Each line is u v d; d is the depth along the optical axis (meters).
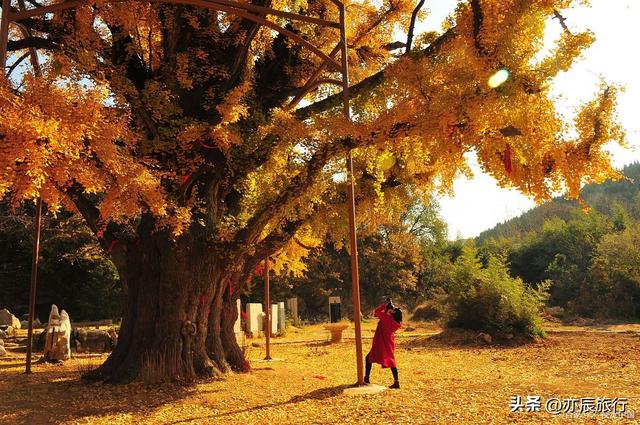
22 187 5.48
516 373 10.99
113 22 9.82
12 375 11.41
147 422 6.85
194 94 11.23
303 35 12.52
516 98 7.61
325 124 8.72
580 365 12.11
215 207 11.15
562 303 40.59
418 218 53.72
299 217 11.76
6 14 7.48
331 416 6.82
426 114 7.91
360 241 46.38
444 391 8.50
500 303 19.47
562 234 49.31
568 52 7.39
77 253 28.52
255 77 12.61
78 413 7.46
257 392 8.90
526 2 7.36
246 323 23.80
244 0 10.91
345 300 45.09
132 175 7.58
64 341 14.33
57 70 8.38
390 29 12.90
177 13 10.66
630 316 33.00
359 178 12.28
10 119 5.42
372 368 12.20
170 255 10.27
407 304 46.12
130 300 10.66
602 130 8.19
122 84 9.24
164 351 9.98
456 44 8.17
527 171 8.38
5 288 33.38
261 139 10.60
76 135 6.03
